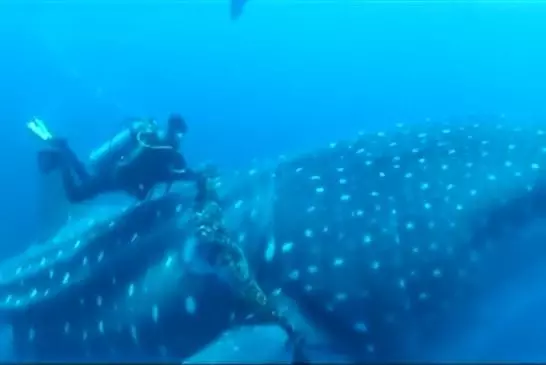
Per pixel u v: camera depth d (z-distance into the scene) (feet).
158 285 17.47
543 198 17.10
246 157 57.00
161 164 18.53
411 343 16.80
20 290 20.07
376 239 16.72
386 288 16.46
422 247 16.63
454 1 117.91
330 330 16.63
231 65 109.29
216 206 16.78
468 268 16.75
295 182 18.34
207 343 16.81
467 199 17.19
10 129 54.19
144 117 19.72
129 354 18.10
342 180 18.03
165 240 18.20
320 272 16.61
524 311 17.21
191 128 65.92
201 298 16.51
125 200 23.52
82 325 18.63
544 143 18.16
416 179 17.70
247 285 15.42
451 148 18.51
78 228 22.17
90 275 18.95
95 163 19.94
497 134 18.99
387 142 19.22
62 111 66.64
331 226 17.03
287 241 17.02
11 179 41.70
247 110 85.40
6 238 34.78
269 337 14.66
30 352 19.44
